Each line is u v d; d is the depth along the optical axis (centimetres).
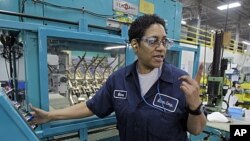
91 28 135
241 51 737
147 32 89
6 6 113
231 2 652
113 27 146
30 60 99
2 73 160
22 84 120
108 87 111
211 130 178
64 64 140
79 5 144
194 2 699
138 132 96
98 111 112
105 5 158
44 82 102
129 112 97
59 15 135
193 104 82
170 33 219
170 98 94
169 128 93
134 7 178
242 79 455
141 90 100
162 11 206
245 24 969
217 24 995
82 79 154
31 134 45
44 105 103
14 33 117
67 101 138
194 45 216
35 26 98
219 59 214
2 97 41
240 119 196
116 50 152
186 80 83
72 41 121
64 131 111
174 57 192
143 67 100
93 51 154
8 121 42
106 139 143
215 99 214
